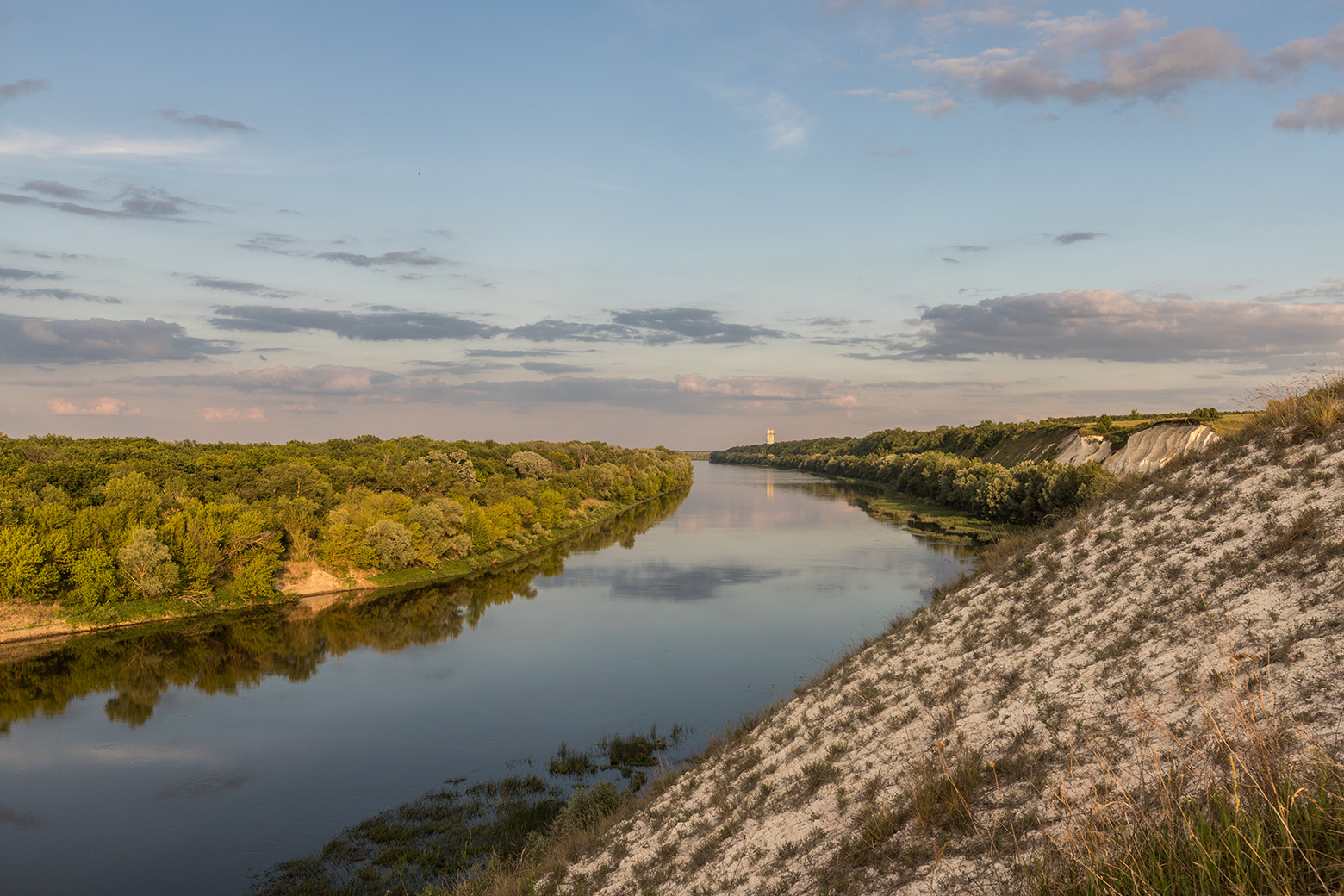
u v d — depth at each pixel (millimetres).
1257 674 9023
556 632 49531
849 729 14594
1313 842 5254
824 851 10094
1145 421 113125
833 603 54219
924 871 8180
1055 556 17438
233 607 58969
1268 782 6027
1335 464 13266
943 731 12047
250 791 27609
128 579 55875
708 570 70188
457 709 35844
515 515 87750
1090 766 8734
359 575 67250
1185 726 8562
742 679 38156
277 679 41969
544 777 27391
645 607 55969
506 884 16094
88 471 79188
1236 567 12141
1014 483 92625
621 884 13352
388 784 27812
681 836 14203
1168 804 6531
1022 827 8070
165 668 44781
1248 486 14648
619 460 177750
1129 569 14461
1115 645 11797
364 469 113312
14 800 27203
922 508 118812
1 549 51188
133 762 30609
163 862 22750
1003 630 15070
